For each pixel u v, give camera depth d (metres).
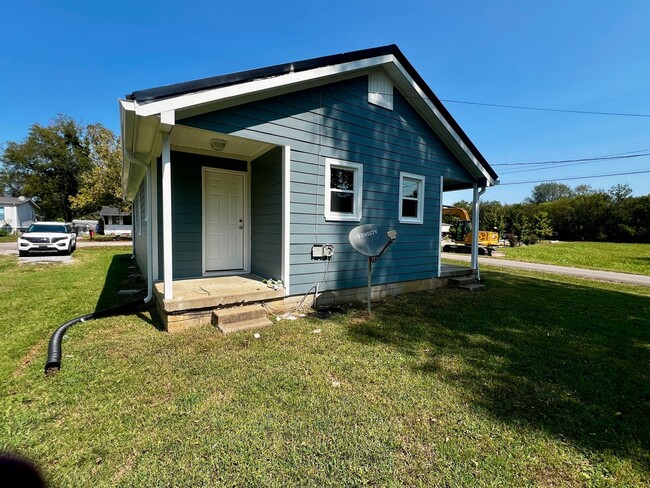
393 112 6.05
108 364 2.89
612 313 5.49
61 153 35.66
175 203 5.23
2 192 40.91
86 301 5.27
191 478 1.59
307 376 2.75
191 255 5.42
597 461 1.83
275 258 5.02
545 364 3.19
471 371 2.98
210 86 3.66
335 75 5.06
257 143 4.79
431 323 4.50
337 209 5.48
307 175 4.90
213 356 3.11
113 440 1.87
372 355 3.27
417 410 2.29
